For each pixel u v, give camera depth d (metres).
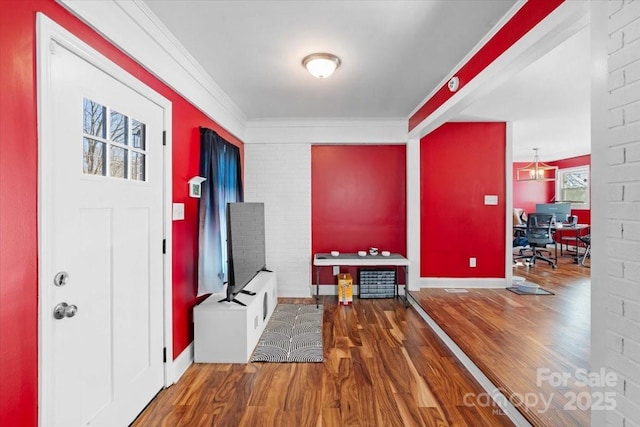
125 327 1.79
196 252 2.71
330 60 2.47
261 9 1.88
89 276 1.51
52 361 1.29
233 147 3.74
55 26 1.29
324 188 4.57
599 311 1.25
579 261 6.31
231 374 2.37
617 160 1.17
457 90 2.68
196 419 1.86
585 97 3.54
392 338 2.98
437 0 1.80
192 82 2.59
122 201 1.76
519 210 7.81
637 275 1.10
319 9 1.89
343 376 2.32
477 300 3.89
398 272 4.53
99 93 1.57
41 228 1.24
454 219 4.51
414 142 4.36
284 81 3.00
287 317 3.57
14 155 1.15
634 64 1.10
